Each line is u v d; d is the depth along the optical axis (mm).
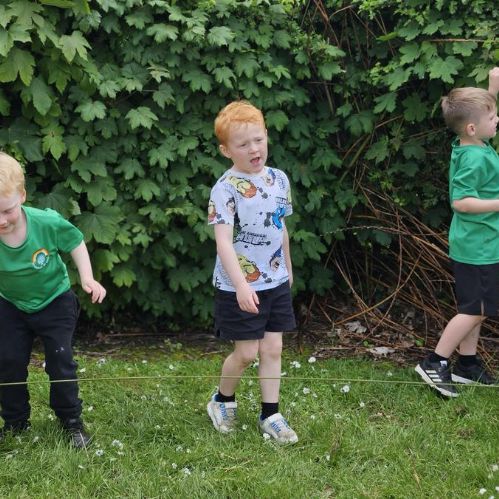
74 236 2953
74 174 4172
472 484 2754
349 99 4645
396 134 4477
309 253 4555
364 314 4637
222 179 3053
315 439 3133
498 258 3527
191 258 4500
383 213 4668
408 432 3131
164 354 4305
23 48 3910
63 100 4109
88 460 2895
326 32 4613
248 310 2873
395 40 4449
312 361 4078
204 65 4340
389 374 3840
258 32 4340
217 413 3242
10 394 3035
